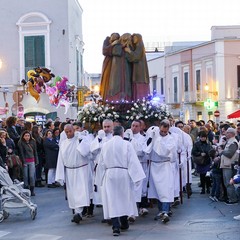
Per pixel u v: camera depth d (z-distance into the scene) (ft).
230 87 144.97
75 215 37.96
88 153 38.06
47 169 60.59
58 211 43.42
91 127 48.88
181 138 47.26
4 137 46.96
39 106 113.09
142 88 51.01
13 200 40.04
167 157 38.14
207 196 49.34
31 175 52.65
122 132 35.55
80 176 38.17
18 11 115.85
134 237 33.14
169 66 170.81
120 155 34.78
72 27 120.78
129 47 50.80
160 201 38.29
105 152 34.99
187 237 32.76
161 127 38.19
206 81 150.71
